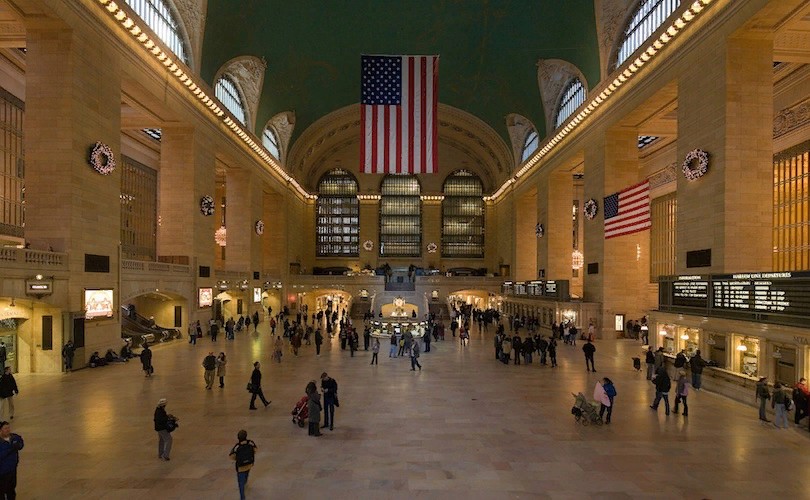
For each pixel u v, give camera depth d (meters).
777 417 10.53
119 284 19.19
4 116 22.09
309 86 38.03
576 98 31.97
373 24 31.41
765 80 16.59
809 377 10.93
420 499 7.10
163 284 23.03
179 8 24.69
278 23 30.05
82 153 17.20
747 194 16.50
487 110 41.69
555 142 33.59
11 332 15.89
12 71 22.30
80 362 16.77
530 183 40.56
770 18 15.52
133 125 26.83
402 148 22.61
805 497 7.26
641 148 36.78
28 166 16.53
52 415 11.20
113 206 19.03
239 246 35.44
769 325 11.99
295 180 46.00
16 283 14.24
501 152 46.72
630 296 26.52
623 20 24.97
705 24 17.67
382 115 22.73
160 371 16.61
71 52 16.64
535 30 29.33
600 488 7.50
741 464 8.49
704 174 17.72
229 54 29.38
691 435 10.03
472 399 12.96
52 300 15.66
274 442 9.47
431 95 22.95
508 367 17.84
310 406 9.79
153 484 7.54
